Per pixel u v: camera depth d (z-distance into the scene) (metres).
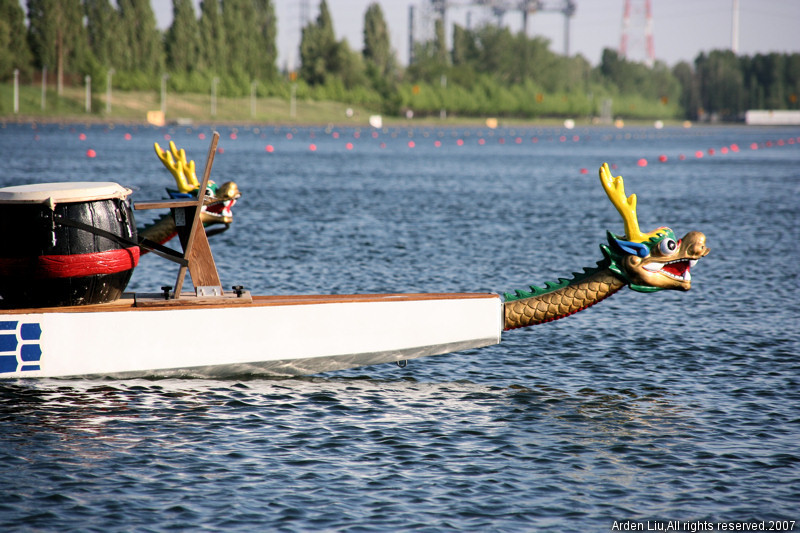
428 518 28.66
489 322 43.12
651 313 61.12
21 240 38.22
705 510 29.78
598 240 100.50
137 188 42.22
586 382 44.41
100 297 40.16
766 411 39.88
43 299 39.06
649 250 40.59
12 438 34.41
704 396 42.16
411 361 47.75
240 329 40.94
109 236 39.28
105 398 38.88
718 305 64.06
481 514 29.03
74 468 31.83
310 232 101.19
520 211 133.25
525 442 35.53
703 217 129.38
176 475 31.45
